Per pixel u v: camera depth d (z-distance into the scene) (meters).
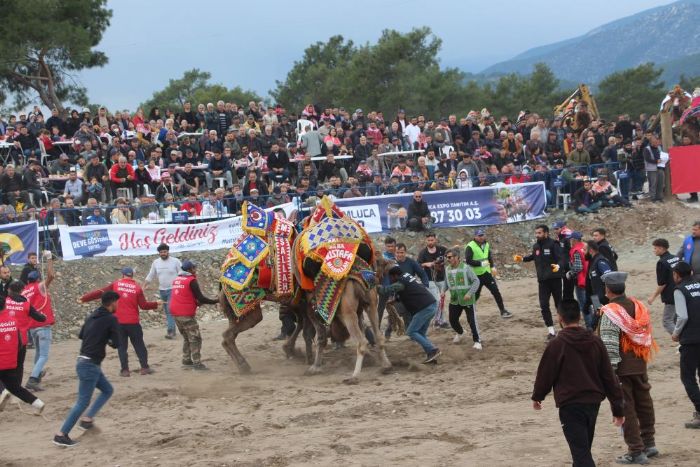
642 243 23.70
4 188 22.44
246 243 14.42
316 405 11.73
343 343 15.85
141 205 22.02
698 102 26.91
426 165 26.08
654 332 15.38
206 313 19.91
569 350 7.65
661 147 27.75
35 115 26.88
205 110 28.64
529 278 22.31
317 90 53.91
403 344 15.76
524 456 8.91
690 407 10.59
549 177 25.66
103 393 10.85
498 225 24.17
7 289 14.82
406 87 47.00
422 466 8.73
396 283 13.80
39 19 37.25
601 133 27.55
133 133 27.81
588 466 7.48
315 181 24.98
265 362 15.33
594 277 14.13
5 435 11.24
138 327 14.62
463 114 47.84
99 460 9.77
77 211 21.69
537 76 57.44
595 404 7.60
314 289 13.68
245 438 10.21
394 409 11.17
